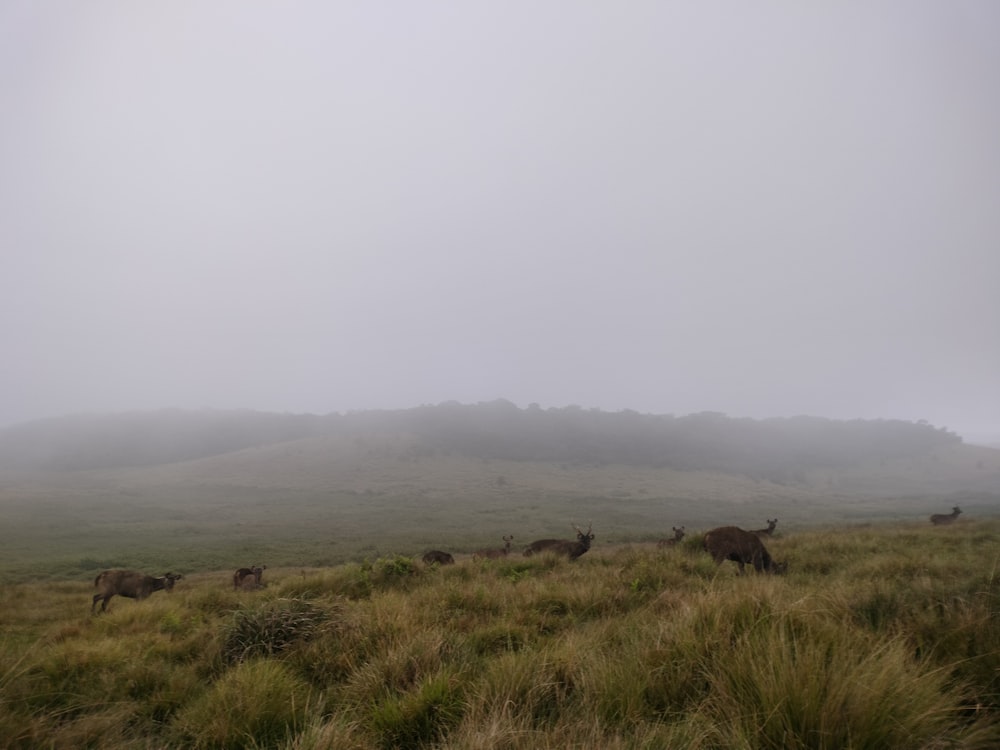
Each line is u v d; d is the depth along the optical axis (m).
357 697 4.10
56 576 24.11
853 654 3.18
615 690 3.44
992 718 2.85
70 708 4.12
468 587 8.63
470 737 2.92
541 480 109.56
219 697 3.96
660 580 8.37
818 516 55.72
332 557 28.47
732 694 3.16
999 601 4.24
